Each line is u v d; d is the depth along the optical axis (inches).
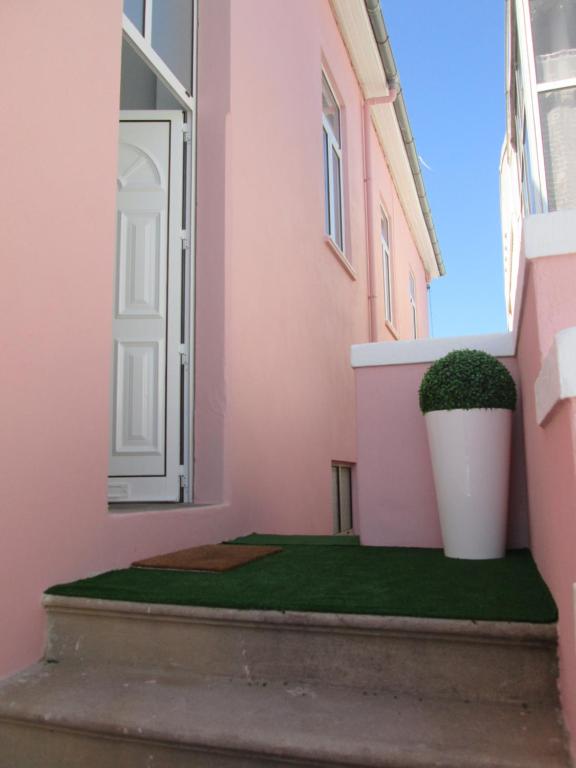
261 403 163.9
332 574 97.6
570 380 54.2
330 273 247.0
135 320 143.9
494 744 58.4
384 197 384.8
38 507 85.6
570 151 153.1
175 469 139.2
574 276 71.4
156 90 164.9
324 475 222.1
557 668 67.2
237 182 153.9
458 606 74.6
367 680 72.9
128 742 66.1
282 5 202.7
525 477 120.1
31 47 87.9
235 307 148.5
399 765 56.7
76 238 95.4
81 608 83.4
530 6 161.3
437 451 112.7
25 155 85.9
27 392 84.4
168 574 97.6
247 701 69.7
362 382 136.3
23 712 68.9
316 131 238.4
